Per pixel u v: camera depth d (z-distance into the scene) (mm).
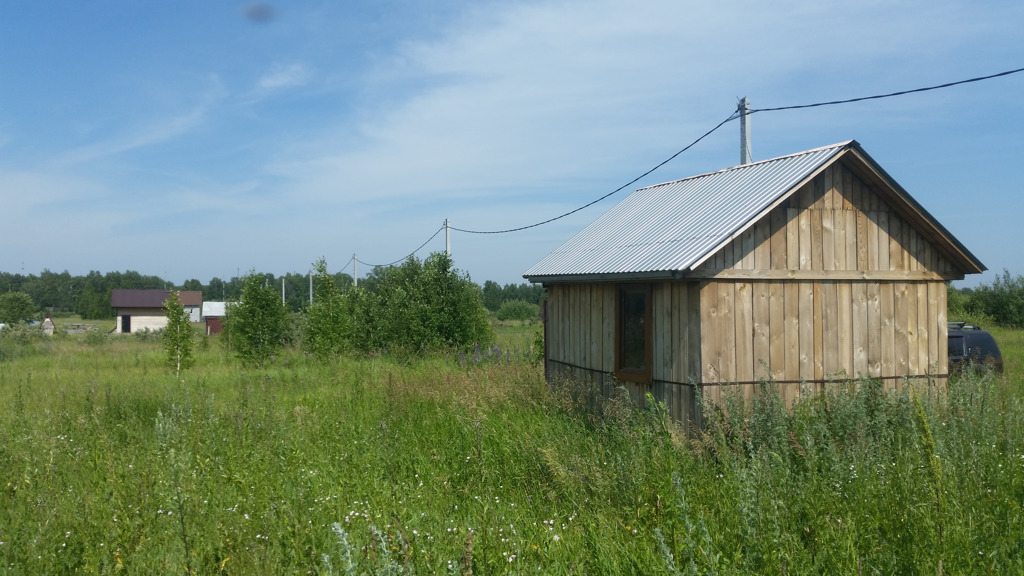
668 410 9820
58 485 7727
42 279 153500
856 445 7336
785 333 9695
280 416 10859
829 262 9938
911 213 10188
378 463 8898
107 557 5742
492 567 5266
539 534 6219
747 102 14656
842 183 10047
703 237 9578
